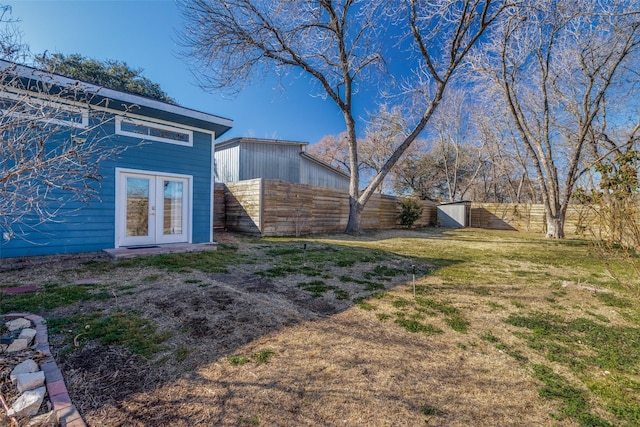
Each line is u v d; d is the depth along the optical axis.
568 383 1.97
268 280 4.21
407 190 27.39
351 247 7.51
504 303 3.54
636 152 2.98
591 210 3.76
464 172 25.89
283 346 2.34
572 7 8.13
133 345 2.26
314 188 10.54
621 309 3.40
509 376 2.04
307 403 1.70
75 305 3.04
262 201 8.79
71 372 1.89
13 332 2.40
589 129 11.03
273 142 15.52
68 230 5.48
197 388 1.79
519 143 15.73
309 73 10.22
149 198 6.57
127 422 1.50
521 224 15.58
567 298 3.78
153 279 4.08
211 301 3.26
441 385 1.92
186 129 7.11
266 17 8.45
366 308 3.24
